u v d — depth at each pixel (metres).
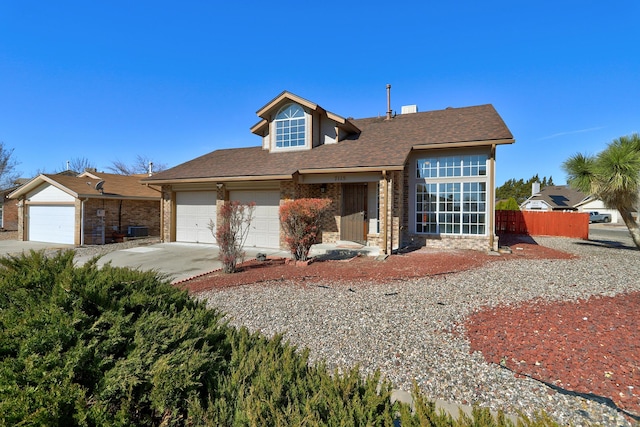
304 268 9.02
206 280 8.11
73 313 2.10
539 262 9.22
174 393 1.94
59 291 2.26
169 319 2.53
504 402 3.02
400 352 4.07
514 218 20.11
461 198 12.21
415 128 13.85
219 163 15.10
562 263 9.00
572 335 4.21
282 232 12.93
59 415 1.61
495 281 7.06
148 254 12.31
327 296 6.38
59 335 1.94
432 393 3.21
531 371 3.49
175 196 15.39
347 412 1.82
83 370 1.89
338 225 12.99
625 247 13.26
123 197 17.95
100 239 17.19
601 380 3.24
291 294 6.58
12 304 2.19
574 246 13.59
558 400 2.99
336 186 13.04
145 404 1.88
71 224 16.69
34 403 1.60
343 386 2.09
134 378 1.85
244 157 15.23
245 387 2.08
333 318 5.25
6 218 25.58
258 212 13.48
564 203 44.19
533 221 19.67
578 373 3.39
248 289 7.04
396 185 11.51
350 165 11.01
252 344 2.80
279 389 1.94
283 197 12.34
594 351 3.78
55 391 1.66
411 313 5.35
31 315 2.04
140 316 2.47
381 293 6.47
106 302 2.40
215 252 12.64
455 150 12.25
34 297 2.28
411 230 12.90
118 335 2.12
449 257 10.13
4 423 1.49
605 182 11.35
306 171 11.63
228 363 2.40
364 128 15.32
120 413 1.70
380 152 11.77
